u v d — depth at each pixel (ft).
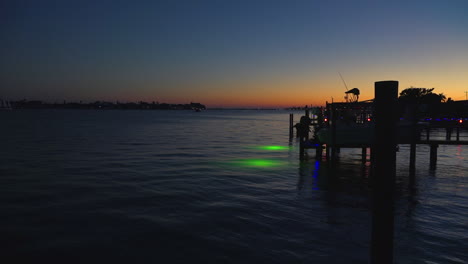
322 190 36.11
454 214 27.50
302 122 88.17
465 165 53.57
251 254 19.51
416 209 28.94
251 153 68.90
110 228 23.84
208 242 21.31
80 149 74.74
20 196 32.63
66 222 25.09
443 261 18.66
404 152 72.38
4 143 88.07
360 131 54.44
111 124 218.59
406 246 20.75
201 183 39.09
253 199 32.09
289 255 19.35
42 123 226.38
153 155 64.75
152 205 29.76
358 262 18.44
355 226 24.40
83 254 19.57
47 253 19.69
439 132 115.14
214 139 104.83
